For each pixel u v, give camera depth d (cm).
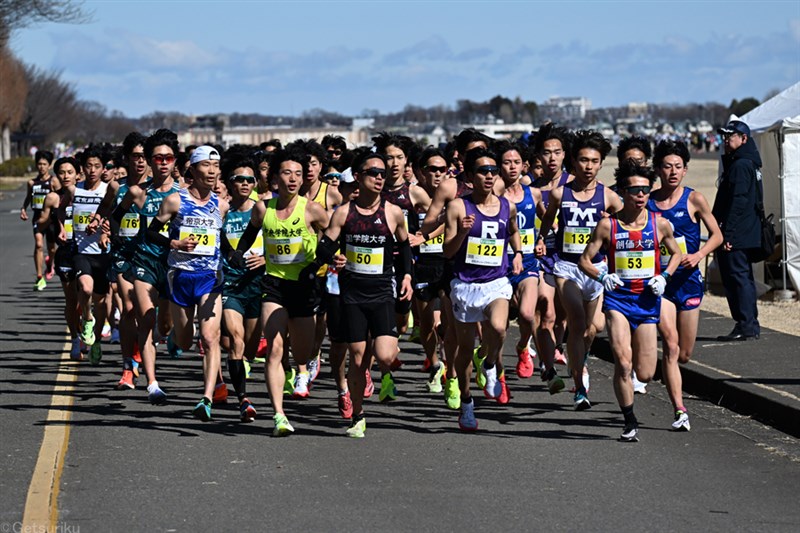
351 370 2477
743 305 3547
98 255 3428
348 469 2200
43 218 3691
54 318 4606
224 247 2697
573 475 2148
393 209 2448
